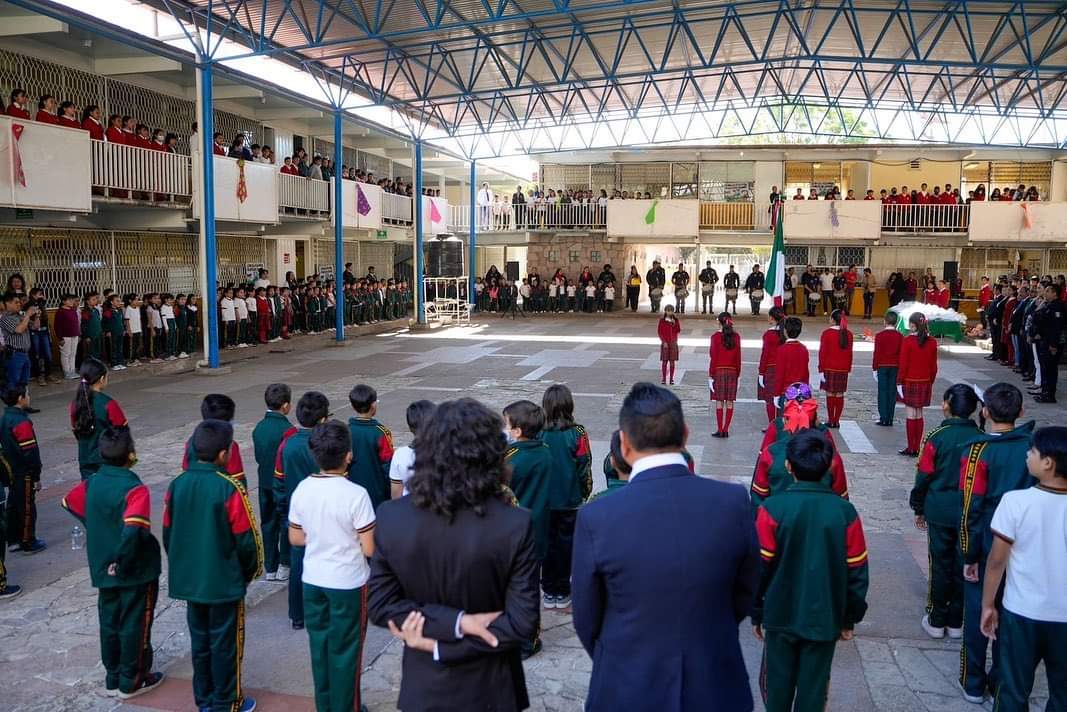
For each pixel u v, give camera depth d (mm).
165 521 3893
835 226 27641
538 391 13547
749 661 4574
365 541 3625
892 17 15992
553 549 5172
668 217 28922
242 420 11320
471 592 2332
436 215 28453
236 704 3975
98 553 4055
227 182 16688
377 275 31094
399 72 20359
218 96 18953
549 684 4320
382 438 5082
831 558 3146
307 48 14742
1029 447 3629
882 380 10836
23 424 6242
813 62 22438
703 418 11477
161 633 5027
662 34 19281
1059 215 26406
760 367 10219
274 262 23656
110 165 13930
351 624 3668
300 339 20938
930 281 25938
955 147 27109
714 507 2387
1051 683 3316
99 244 17094
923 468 4750
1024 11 15555
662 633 2320
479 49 19016
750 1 16375
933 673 4430
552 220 29828
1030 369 14711
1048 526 3230
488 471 2363
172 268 19359
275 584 5785
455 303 27469
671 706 2289
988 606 3439
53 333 15648
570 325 26266
